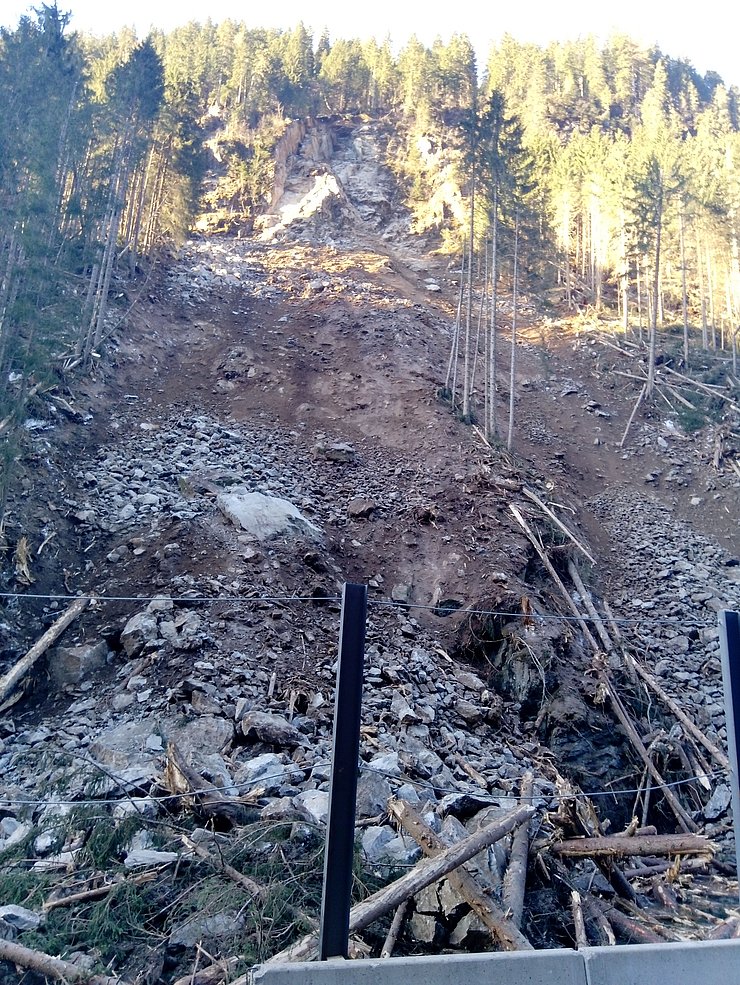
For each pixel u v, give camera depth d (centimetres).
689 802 1372
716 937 695
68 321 2105
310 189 4959
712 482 2569
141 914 605
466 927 609
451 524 1906
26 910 618
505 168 2927
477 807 902
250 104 5672
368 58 6731
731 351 3625
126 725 1116
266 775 956
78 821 723
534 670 1486
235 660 1275
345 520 1934
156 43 6725
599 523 2327
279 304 3381
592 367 3378
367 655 1416
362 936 601
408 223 4981
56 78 2752
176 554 1580
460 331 3422
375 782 881
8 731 1167
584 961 457
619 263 4297
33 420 1978
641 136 4659
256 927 564
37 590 1477
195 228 4531
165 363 2753
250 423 2398
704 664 1712
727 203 3941
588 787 1322
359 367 2770
